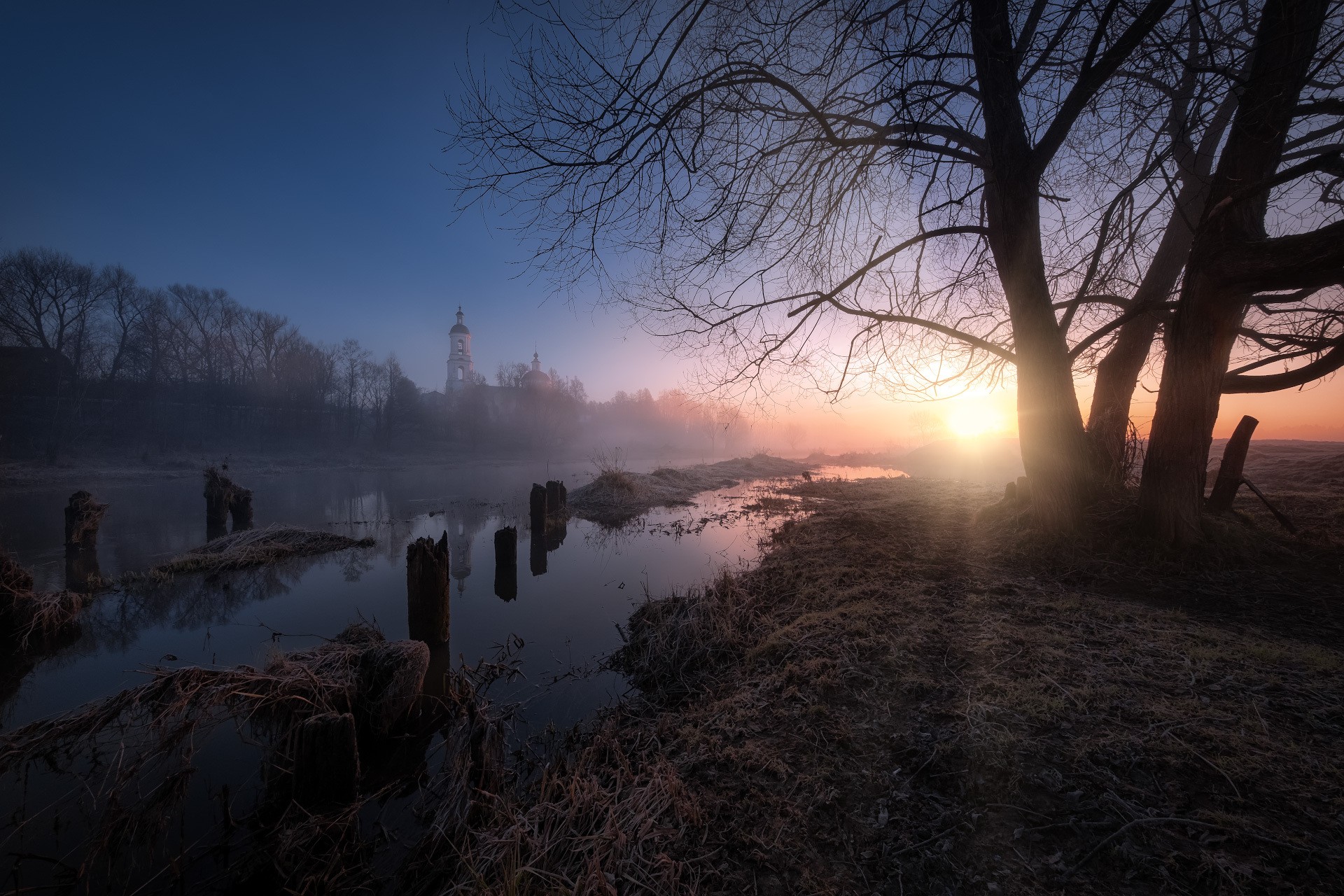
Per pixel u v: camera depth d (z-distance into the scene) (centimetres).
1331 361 591
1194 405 616
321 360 5200
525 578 904
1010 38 562
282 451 4325
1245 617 473
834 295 756
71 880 297
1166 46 461
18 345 3341
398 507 1755
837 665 423
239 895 292
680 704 449
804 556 815
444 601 613
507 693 500
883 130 607
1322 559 611
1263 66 554
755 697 407
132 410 3800
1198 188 836
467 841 287
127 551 1101
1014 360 732
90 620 711
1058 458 700
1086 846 230
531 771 376
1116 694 338
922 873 228
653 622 624
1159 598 529
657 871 243
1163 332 898
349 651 471
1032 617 485
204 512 1631
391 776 388
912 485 1933
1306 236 497
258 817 342
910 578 638
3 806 346
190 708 380
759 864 245
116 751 389
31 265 3347
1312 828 224
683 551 1071
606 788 315
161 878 302
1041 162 650
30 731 372
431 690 503
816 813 273
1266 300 715
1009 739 300
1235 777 255
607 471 1914
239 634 666
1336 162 543
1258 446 1933
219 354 4731
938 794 273
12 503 1772
